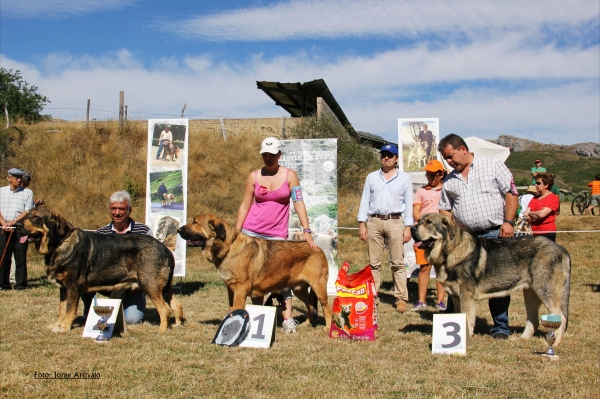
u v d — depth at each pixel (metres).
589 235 17.98
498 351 5.48
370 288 6.06
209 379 4.45
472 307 5.78
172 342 5.68
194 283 10.89
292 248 6.17
